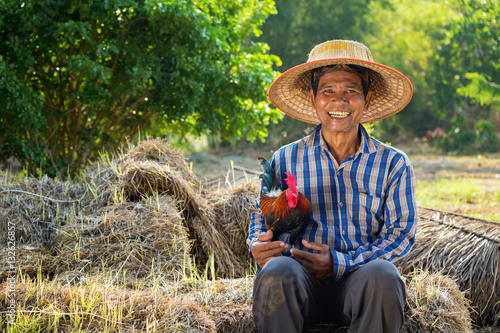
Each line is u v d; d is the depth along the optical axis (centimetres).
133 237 335
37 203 386
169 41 659
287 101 301
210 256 377
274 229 261
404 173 260
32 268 314
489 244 359
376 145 267
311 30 2133
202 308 255
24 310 245
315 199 269
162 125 777
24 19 554
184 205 391
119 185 383
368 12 2239
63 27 566
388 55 2364
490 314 346
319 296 246
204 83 687
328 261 238
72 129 691
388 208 261
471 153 1894
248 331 247
